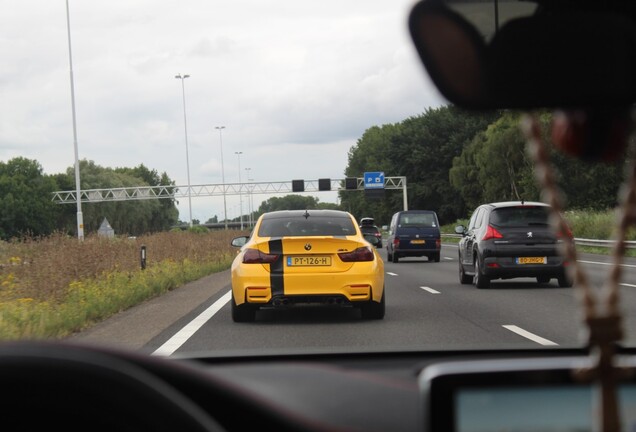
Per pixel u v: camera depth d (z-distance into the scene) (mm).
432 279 20906
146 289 17016
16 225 112812
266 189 84500
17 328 10102
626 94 1131
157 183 193875
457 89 1157
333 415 2014
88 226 129375
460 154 92875
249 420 1364
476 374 1435
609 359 1142
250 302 11297
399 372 2729
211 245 34688
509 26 1143
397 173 96062
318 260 11320
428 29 1155
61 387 1174
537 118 1171
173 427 1200
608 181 50312
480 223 17891
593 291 1167
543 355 3500
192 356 3164
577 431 1484
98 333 10867
